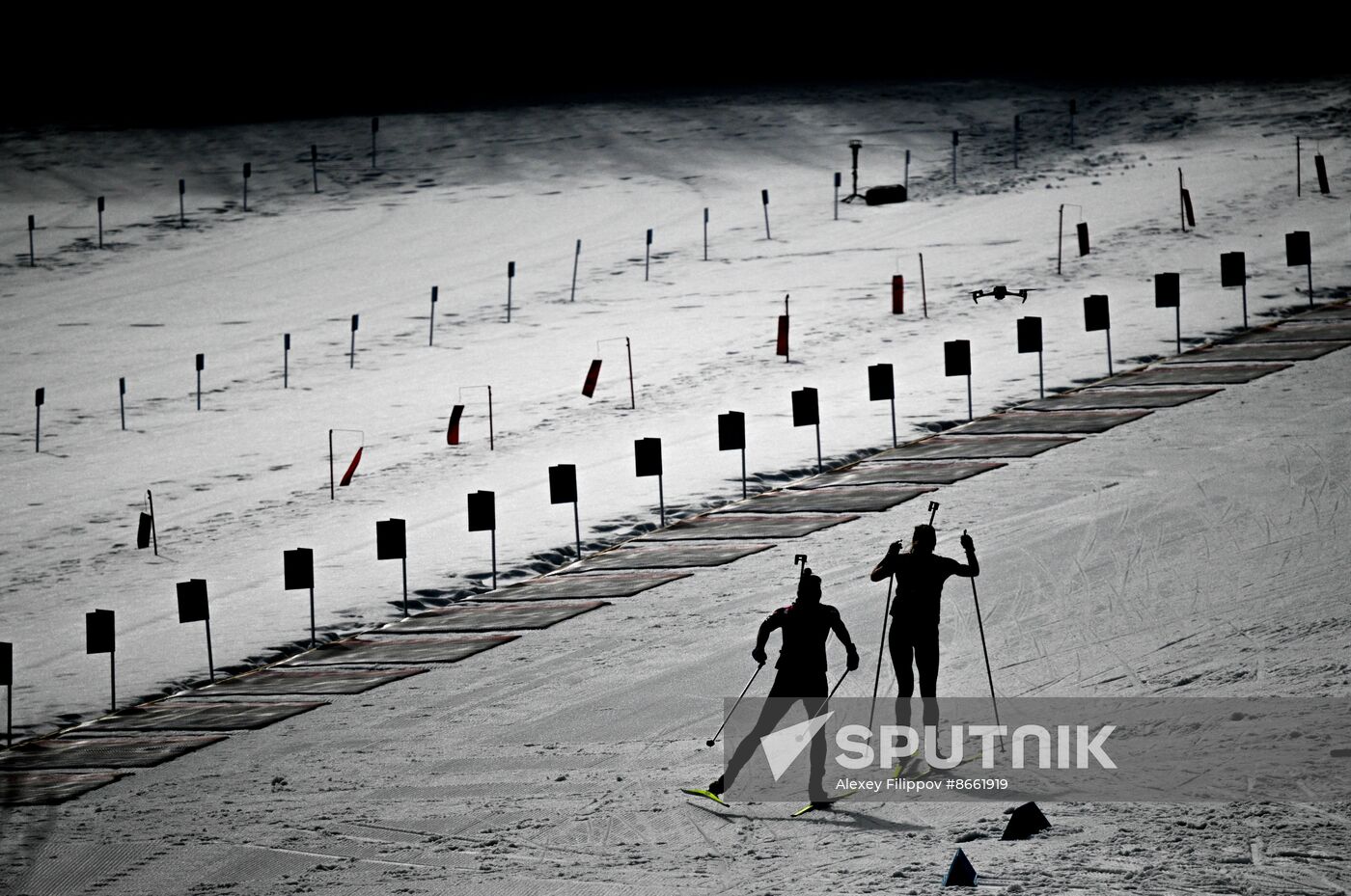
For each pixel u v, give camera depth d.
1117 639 44.06
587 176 196.50
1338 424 72.50
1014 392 91.62
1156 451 72.12
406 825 36.19
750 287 134.50
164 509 85.75
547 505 78.50
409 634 60.94
